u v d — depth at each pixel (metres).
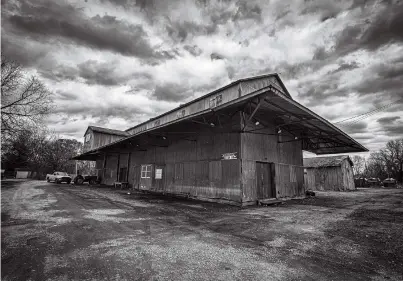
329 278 3.18
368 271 3.43
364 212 8.92
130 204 10.36
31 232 5.31
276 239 5.03
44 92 19.06
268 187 12.59
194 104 19.27
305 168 29.88
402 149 54.28
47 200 11.12
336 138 14.97
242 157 10.93
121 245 4.46
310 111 10.12
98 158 32.12
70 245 4.43
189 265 3.56
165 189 15.73
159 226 6.12
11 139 19.59
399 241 4.92
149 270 3.35
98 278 3.08
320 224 6.56
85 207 9.17
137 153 20.84
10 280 2.99
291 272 3.35
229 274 3.26
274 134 13.34
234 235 5.33
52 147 49.84
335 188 26.67
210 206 10.13
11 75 17.67
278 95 8.38
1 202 10.22
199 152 13.32
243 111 11.03
